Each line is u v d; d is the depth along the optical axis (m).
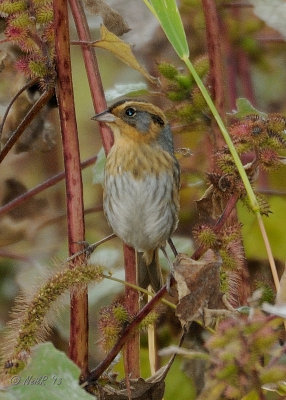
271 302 3.37
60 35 3.36
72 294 3.36
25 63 3.36
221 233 3.34
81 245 3.36
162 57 3.57
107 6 3.45
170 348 3.32
